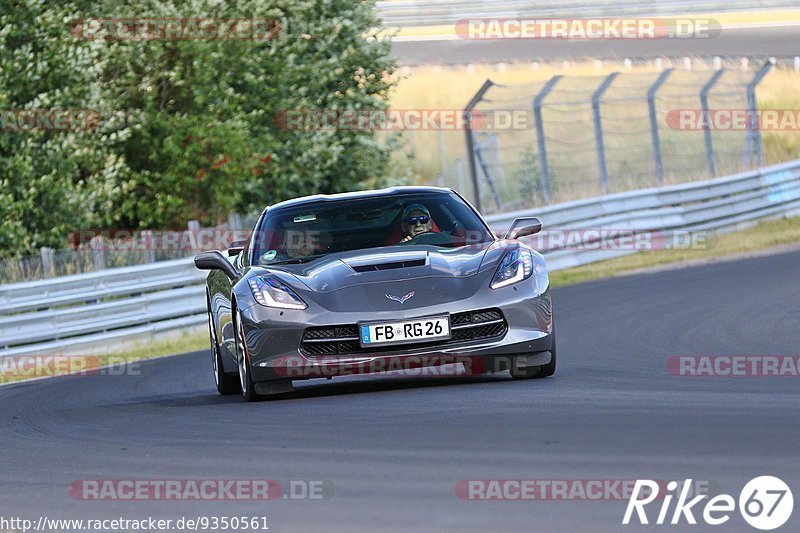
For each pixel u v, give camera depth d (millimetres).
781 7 150625
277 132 76750
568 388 22734
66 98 65062
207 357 41219
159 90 74812
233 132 70250
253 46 74625
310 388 27094
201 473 16312
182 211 74188
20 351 47406
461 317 23797
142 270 52781
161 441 19844
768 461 14180
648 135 110125
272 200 78312
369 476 14953
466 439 17094
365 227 27141
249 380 24703
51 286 49156
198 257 27562
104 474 17062
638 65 127562
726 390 21453
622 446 15727
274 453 17344
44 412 28078
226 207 71938
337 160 78500
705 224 71688
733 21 147500
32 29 65688
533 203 75438
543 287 24750
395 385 25906
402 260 24812
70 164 65688
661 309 41312
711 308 40062
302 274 25000
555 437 16750
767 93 118062
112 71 73875
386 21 154750
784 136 110625
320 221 27531
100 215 72000
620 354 30219
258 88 75562
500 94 123125
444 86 127312
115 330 51344
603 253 65562
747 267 54469
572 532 11680
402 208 27609
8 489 16578
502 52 140125
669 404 19609
